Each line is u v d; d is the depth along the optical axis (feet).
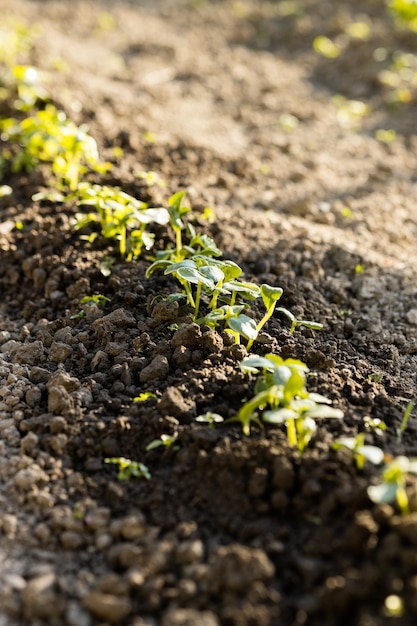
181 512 2.23
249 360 2.29
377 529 2.12
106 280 2.83
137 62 4.83
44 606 2.08
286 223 3.12
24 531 2.23
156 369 2.49
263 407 2.36
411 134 4.20
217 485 2.25
